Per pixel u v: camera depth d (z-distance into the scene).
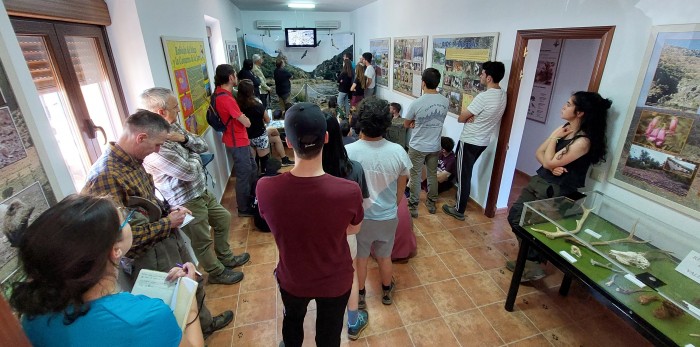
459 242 2.71
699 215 1.46
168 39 2.21
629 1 1.69
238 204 3.10
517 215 2.20
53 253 0.55
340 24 7.78
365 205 1.64
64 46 1.39
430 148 2.91
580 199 1.83
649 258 1.47
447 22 3.45
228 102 2.73
